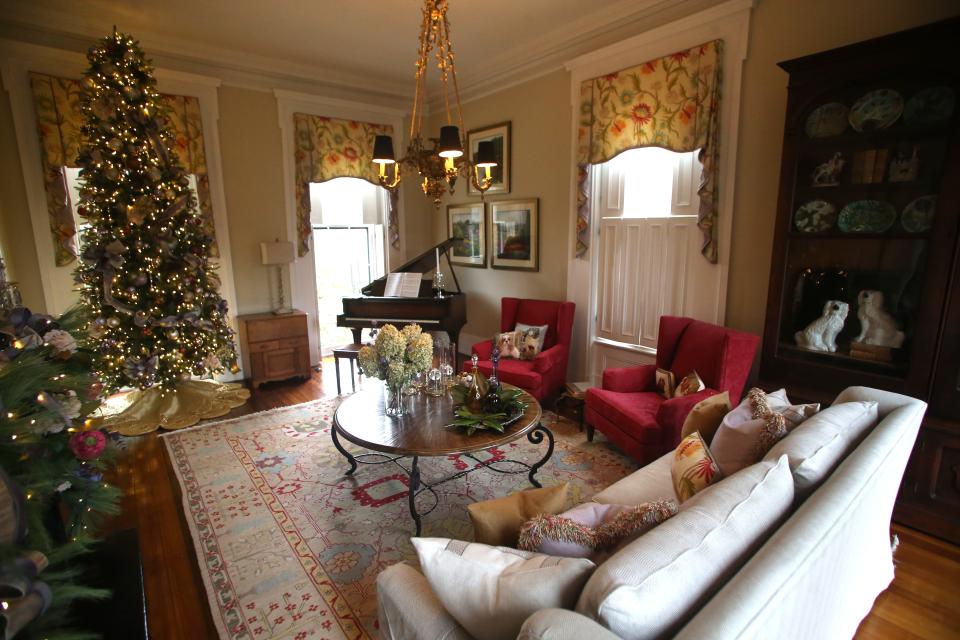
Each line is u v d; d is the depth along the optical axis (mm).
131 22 3980
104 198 3516
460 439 2430
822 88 2535
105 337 3631
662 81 3527
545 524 1301
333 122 5406
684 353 3295
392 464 3281
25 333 1604
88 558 1697
